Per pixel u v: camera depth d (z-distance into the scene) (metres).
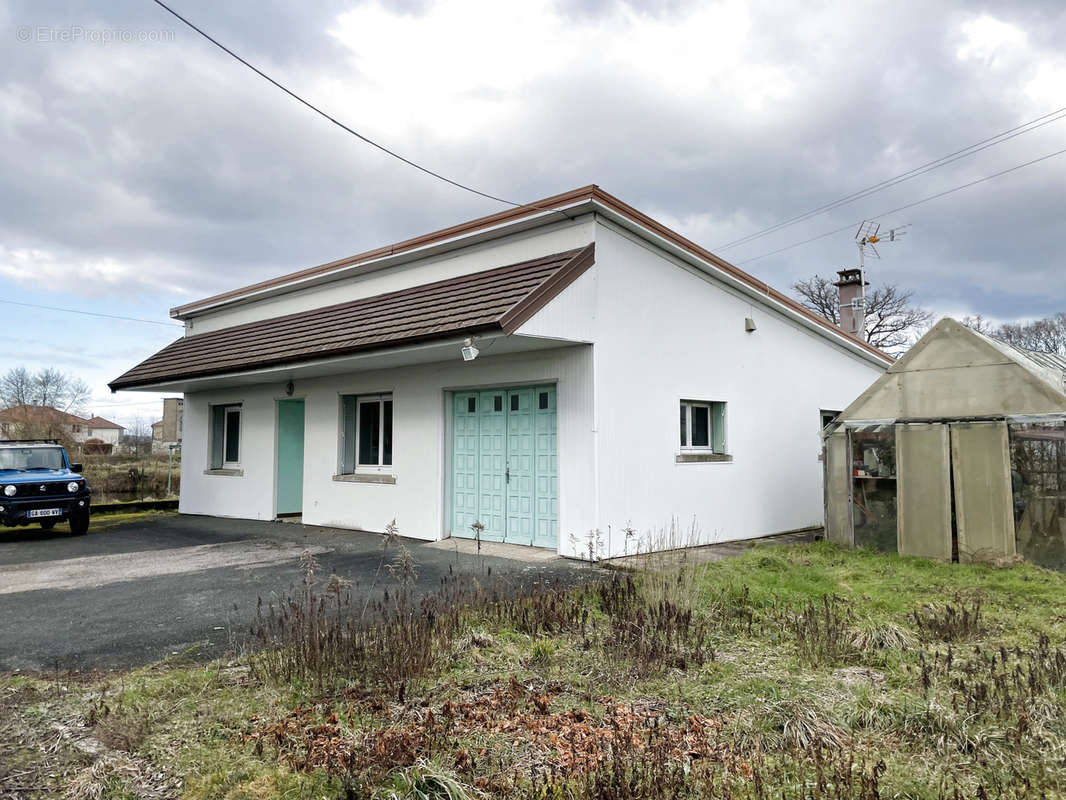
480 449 10.73
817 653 4.86
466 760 3.25
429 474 11.06
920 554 9.15
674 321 10.72
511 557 9.23
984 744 3.38
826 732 3.55
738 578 7.35
